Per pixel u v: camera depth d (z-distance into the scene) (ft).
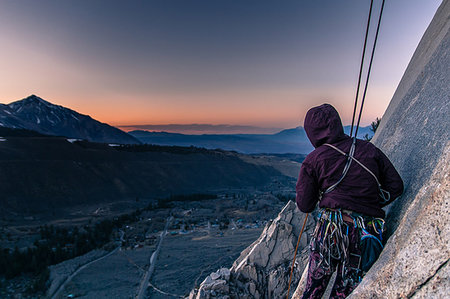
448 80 10.65
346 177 9.09
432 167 8.64
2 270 401.90
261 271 30.04
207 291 27.76
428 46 17.07
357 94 10.38
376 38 9.71
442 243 6.04
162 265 417.69
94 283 363.56
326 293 10.64
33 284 361.71
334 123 9.60
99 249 500.33
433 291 5.84
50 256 447.01
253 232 581.53
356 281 8.89
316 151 9.73
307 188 9.80
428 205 6.86
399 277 6.72
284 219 33.65
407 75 19.95
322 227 9.52
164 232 610.24
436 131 9.66
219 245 493.36
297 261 29.45
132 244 527.81
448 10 15.79
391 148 14.28
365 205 8.95
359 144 9.44
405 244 6.97
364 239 8.70
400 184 8.96
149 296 319.88
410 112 13.82
